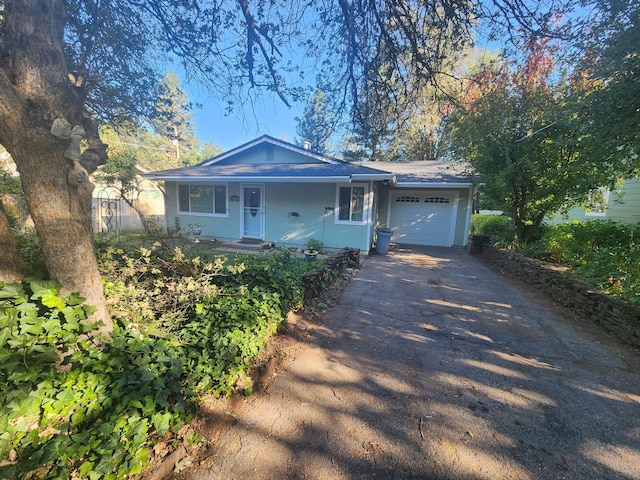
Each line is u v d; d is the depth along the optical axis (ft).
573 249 18.80
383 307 14.79
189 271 11.20
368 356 10.00
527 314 14.11
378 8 10.11
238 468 5.71
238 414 7.16
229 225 34.14
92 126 7.32
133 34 10.61
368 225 29.19
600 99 13.15
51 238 6.42
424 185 34.76
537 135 21.04
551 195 22.84
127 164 37.88
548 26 9.00
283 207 31.94
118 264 10.56
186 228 35.04
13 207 25.49
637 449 6.30
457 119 23.06
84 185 6.84
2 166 25.88
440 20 9.73
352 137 13.26
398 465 5.84
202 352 7.80
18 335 5.41
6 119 5.54
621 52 11.34
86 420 5.56
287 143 34.73
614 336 11.72
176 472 5.59
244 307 9.24
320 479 5.53
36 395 5.27
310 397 7.84
